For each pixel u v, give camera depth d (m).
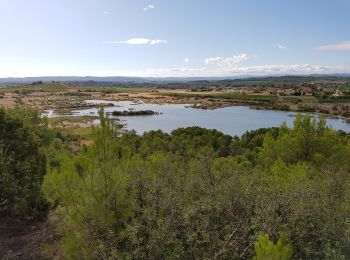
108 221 8.13
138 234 8.05
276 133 52.47
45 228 12.44
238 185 9.44
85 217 8.23
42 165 14.84
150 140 45.28
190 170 11.45
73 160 9.57
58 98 192.62
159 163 11.82
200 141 49.34
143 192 9.30
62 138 57.22
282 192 9.32
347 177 12.49
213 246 7.93
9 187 12.81
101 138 8.95
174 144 43.62
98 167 8.59
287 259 5.83
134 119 112.75
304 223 8.21
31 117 23.30
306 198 9.12
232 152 47.16
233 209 8.87
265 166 20.38
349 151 20.02
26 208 13.30
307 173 13.90
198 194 9.90
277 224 7.89
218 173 10.94
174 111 139.38
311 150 19.50
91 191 8.30
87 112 125.38
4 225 12.88
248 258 7.88
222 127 95.62
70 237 8.28
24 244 11.16
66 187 8.85
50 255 10.05
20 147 13.94
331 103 154.25
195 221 8.29
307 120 20.27
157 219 8.20
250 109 146.88
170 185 9.61
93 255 7.94
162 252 7.72
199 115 124.75
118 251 8.03
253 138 51.81
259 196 8.86
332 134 20.09
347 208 9.39
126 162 9.95
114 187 8.31
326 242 8.30
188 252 7.94
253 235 8.25
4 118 13.88
